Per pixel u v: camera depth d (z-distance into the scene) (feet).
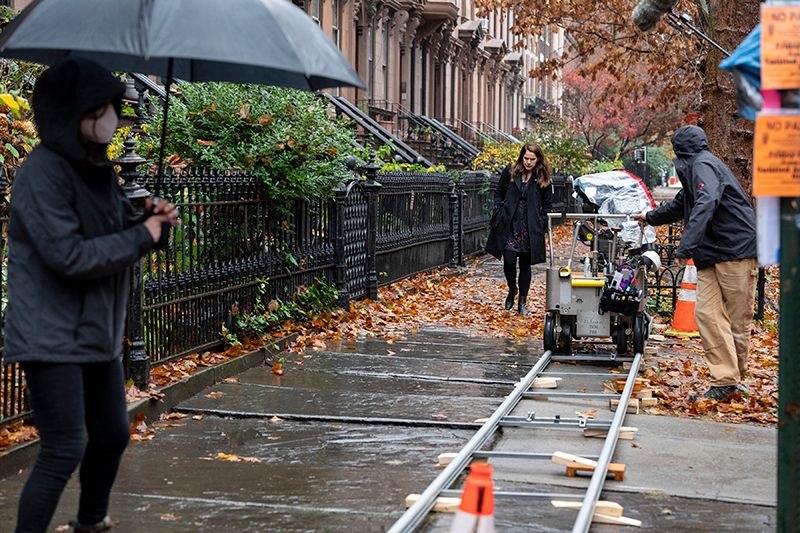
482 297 74.95
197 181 43.34
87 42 20.31
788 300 17.49
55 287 20.34
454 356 51.13
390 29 165.58
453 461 29.89
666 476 30.94
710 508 28.04
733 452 34.01
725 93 65.10
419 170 103.40
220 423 36.58
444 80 203.51
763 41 17.66
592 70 130.72
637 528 26.05
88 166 20.90
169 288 41.24
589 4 126.31
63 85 20.01
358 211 63.98
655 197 116.78
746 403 41.39
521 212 64.28
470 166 154.51
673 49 121.29
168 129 52.39
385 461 32.09
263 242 50.70
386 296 69.21
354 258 63.57
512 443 34.35
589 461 30.66
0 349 30.25
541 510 27.14
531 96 322.55
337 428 36.40
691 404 40.73
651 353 52.42
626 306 47.47
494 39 252.62
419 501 26.05
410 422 37.06
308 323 55.26
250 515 26.27
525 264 64.95
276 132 50.88
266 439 34.50
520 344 55.52
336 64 22.15
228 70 25.48
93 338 20.53
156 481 29.09
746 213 41.52
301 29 21.75
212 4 20.86
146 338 39.42
